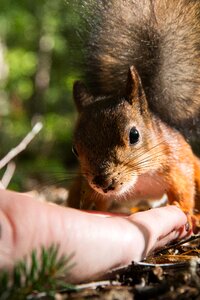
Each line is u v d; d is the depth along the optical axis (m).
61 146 1.08
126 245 0.23
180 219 0.26
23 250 0.20
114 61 0.36
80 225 0.22
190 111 0.36
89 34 0.37
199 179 0.33
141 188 0.32
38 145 1.03
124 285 0.22
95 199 0.32
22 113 1.34
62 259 0.20
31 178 0.61
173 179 0.32
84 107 0.33
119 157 0.30
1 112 1.25
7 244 0.20
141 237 0.23
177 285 0.21
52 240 0.21
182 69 0.36
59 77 1.38
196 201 0.33
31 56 1.36
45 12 1.33
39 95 1.33
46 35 1.36
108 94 0.37
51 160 0.89
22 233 0.21
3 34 1.32
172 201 0.32
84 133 0.30
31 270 0.20
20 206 0.21
